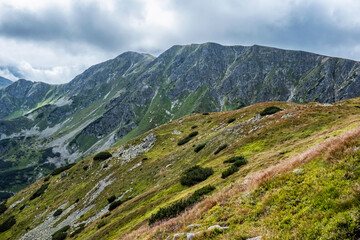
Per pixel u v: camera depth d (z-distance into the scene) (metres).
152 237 16.06
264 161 27.00
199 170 38.00
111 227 34.22
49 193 91.69
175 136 91.31
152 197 39.78
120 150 99.06
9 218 85.12
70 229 54.09
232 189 17.39
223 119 80.81
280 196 11.14
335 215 7.76
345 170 10.09
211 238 10.55
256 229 9.52
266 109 61.78
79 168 100.31
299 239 7.82
